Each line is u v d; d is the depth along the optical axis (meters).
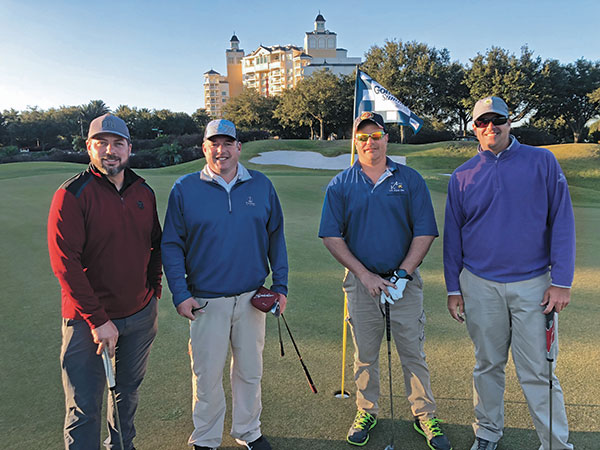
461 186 2.49
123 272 2.26
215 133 2.38
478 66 45.94
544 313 2.33
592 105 51.31
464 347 3.58
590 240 8.05
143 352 2.43
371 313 2.66
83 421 2.14
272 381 3.14
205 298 2.46
